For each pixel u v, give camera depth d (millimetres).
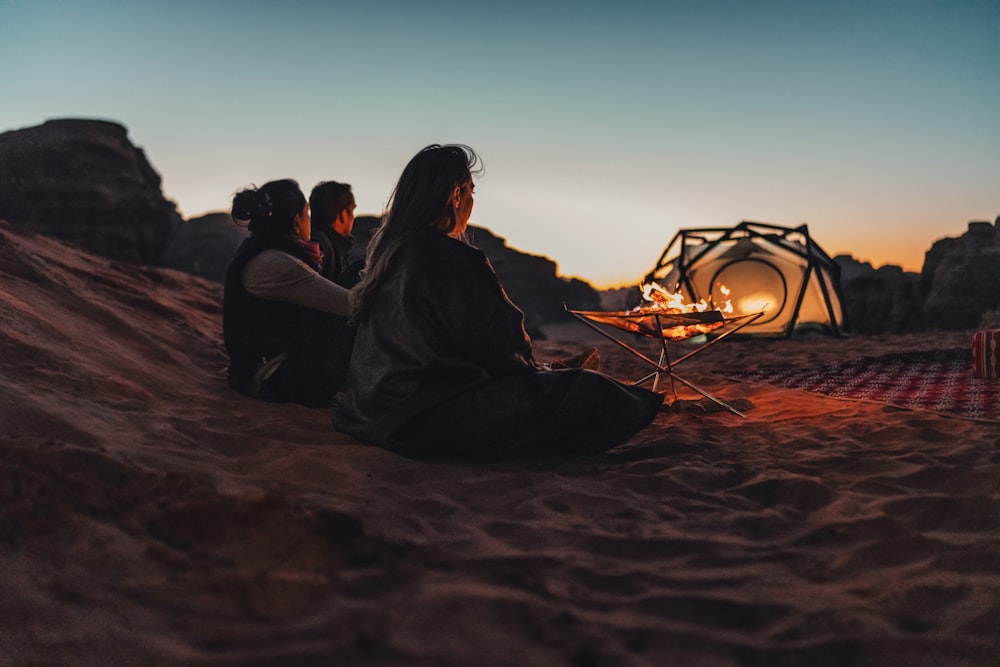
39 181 24500
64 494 2256
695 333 5176
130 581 1921
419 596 2012
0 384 3068
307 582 2010
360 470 3225
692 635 1945
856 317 32344
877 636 1965
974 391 5734
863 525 2783
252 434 3607
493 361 3633
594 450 3676
